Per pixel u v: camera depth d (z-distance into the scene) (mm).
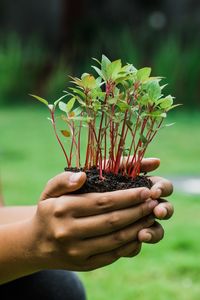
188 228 4930
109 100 1558
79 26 17578
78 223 1390
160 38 16422
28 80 16406
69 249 1414
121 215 1412
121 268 4023
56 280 1981
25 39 19062
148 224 1460
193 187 6477
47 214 1411
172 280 3818
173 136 10547
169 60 14727
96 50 15992
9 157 8750
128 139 6898
